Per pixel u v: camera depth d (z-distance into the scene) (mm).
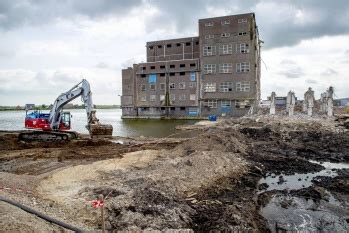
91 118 31891
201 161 19891
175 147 27188
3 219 9086
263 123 40906
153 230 10609
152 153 24328
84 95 31203
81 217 11719
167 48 74250
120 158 22688
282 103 68250
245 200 15312
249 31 62250
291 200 15609
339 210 14484
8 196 12195
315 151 27266
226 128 38656
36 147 28438
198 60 66938
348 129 35688
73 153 25094
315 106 58656
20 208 10711
